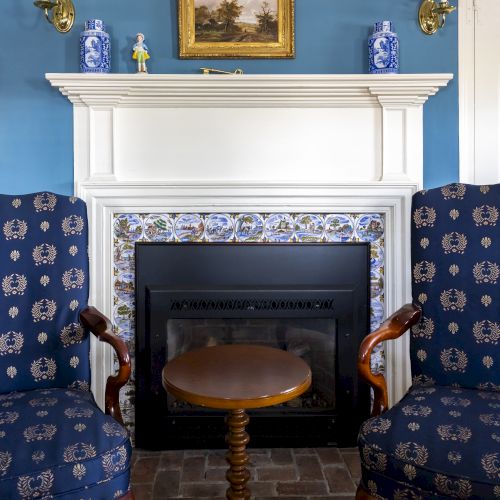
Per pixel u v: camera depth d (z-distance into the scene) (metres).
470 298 1.62
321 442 2.11
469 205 1.67
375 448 1.28
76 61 2.06
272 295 2.05
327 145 2.06
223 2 2.06
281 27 2.07
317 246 2.08
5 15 2.04
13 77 2.05
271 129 2.05
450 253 1.65
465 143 2.13
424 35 2.10
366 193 2.04
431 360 1.63
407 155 2.06
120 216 2.06
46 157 2.06
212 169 2.06
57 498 1.19
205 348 1.79
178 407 2.13
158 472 1.93
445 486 1.17
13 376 1.59
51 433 1.28
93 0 2.06
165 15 2.07
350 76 1.94
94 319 1.63
